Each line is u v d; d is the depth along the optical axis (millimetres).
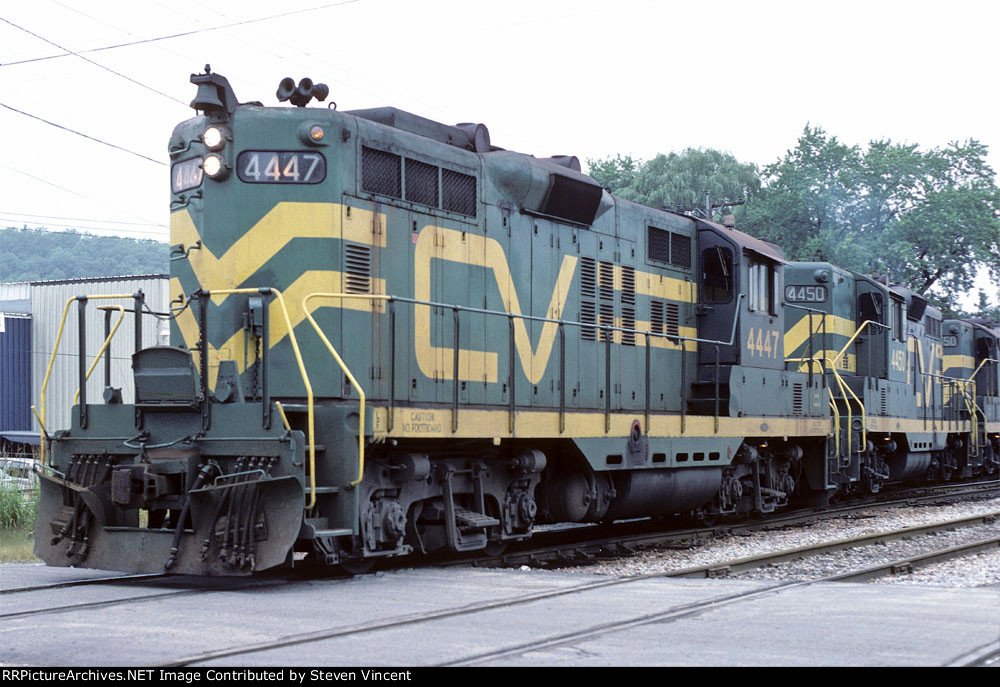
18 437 25984
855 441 18406
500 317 11094
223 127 9234
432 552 10812
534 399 11531
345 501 8594
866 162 42156
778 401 15562
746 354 14641
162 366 8797
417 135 10312
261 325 9133
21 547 12234
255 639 6102
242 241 9242
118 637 6180
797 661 5555
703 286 14812
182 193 9719
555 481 12023
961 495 21266
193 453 8555
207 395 8695
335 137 9305
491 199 11102
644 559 11328
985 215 39406
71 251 159750
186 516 8430
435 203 10367
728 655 5707
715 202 48344
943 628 6504
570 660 5578
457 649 5836
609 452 11859
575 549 11484
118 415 9078
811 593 8023
